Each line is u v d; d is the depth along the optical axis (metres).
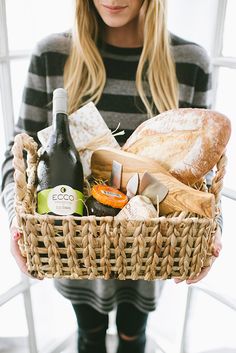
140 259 0.58
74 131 0.69
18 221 0.57
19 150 0.57
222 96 1.20
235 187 1.22
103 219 0.55
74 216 0.56
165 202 0.60
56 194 0.59
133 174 0.62
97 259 0.59
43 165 0.64
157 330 1.63
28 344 1.47
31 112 0.98
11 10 1.10
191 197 0.58
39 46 0.97
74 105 0.96
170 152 0.64
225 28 1.14
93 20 0.95
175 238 0.57
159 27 0.91
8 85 1.13
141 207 0.57
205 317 1.43
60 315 1.59
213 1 1.12
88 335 1.27
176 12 1.23
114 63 0.96
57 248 0.58
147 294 1.05
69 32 1.00
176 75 0.97
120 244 0.56
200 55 0.98
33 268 0.61
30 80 0.98
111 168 0.65
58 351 1.54
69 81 0.95
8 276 1.33
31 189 0.63
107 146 0.69
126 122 0.96
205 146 0.61
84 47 0.93
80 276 0.61
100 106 0.96
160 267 0.60
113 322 1.64
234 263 1.27
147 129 0.68
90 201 0.62
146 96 0.96
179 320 1.50
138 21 0.95
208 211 0.57
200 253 0.60
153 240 0.57
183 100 0.98
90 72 0.94
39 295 1.45
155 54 0.93
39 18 1.20
